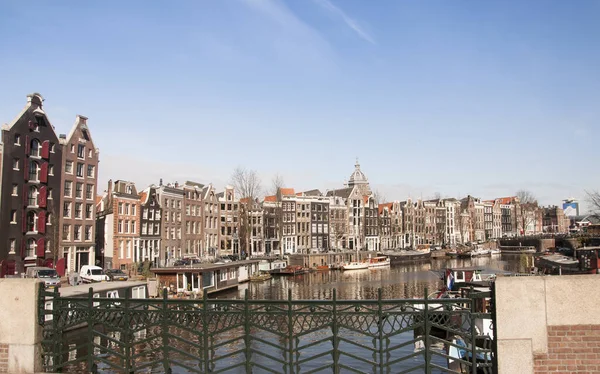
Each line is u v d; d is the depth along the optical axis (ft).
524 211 446.19
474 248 359.66
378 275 224.12
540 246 345.10
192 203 232.12
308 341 75.41
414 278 208.64
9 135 140.36
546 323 28.35
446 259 320.70
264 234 272.72
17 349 32.24
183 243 223.30
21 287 32.63
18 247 141.69
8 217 138.82
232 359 64.90
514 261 292.20
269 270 224.74
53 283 112.37
